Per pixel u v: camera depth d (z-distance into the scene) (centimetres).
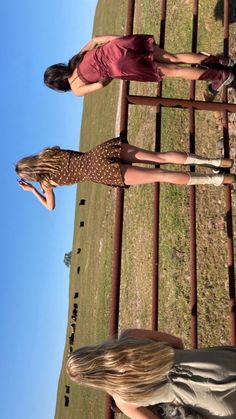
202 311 776
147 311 1018
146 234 1110
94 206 2305
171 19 1130
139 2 1455
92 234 2231
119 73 498
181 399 275
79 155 474
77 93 514
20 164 484
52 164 474
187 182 453
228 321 723
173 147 1013
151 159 463
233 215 713
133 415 279
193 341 449
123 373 265
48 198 500
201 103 533
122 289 1197
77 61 507
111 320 419
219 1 909
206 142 853
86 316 2052
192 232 481
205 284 788
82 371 269
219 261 775
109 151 460
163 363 272
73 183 477
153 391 272
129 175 457
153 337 296
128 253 1208
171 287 882
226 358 285
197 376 276
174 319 851
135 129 1337
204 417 274
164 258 930
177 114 1033
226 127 536
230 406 272
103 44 504
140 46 499
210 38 912
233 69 528
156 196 487
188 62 522
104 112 2247
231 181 454
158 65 512
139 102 529
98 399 1522
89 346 283
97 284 1844
